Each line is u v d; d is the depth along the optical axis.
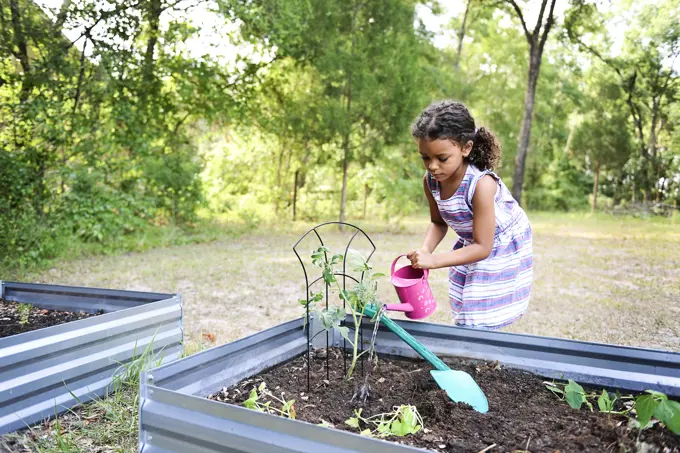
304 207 14.01
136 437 2.11
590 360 1.89
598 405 1.75
